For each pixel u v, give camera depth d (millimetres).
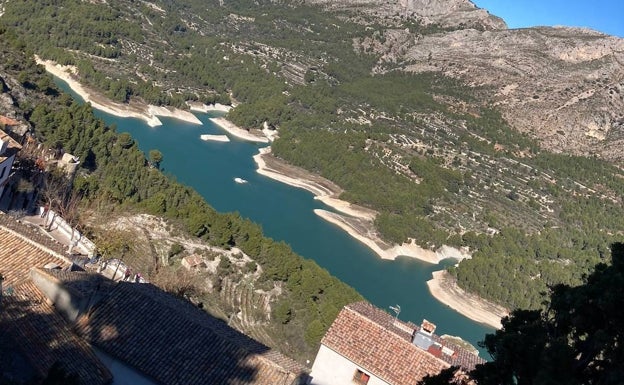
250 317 73562
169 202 105688
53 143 103375
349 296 84125
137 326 32375
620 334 17328
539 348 18266
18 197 65750
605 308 17188
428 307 139500
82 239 59844
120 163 116812
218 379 30859
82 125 115938
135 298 34000
